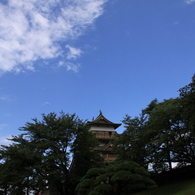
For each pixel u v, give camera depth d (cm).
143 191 2869
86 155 3609
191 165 3247
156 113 3014
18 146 3434
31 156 3158
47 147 3431
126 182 2034
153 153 3055
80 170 3453
